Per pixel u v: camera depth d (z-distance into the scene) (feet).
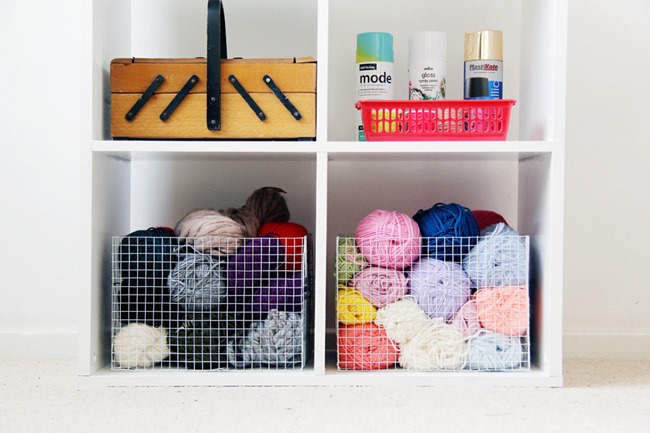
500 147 4.18
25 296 5.23
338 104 5.24
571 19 5.24
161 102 4.33
